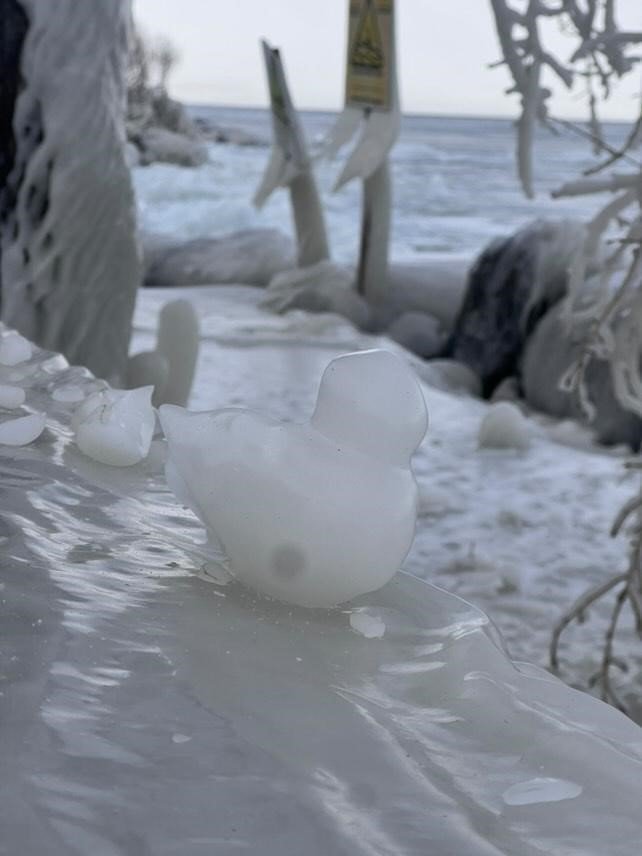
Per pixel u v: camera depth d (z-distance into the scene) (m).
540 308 9.35
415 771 0.72
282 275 10.82
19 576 0.93
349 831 0.64
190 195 25.27
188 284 12.52
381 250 10.91
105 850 0.60
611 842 0.66
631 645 4.42
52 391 1.52
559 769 0.73
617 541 5.52
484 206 28.33
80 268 4.21
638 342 3.59
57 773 0.66
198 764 0.69
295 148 10.05
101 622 0.87
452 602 1.03
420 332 10.58
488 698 0.82
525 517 5.77
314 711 0.78
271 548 0.96
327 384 1.02
